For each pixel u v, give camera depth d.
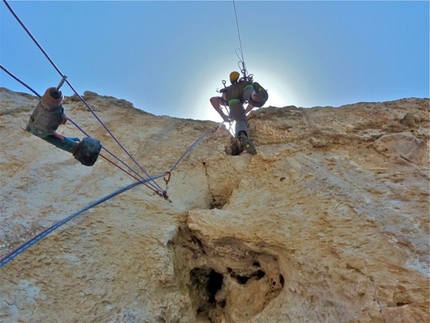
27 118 6.17
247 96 6.12
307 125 6.42
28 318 3.14
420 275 3.15
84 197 4.64
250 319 3.80
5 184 4.48
